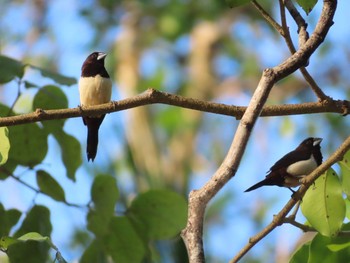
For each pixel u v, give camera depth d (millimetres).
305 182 7121
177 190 17531
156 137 17469
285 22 7422
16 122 7281
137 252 8750
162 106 19391
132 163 16312
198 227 5473
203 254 5387
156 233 8742
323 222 7395
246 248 7109
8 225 8648
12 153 9016
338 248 7430
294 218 7395
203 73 21844
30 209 8742
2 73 8883
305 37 7414
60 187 8844
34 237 6473
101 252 8703
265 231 7133
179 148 18938
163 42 21891
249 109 5988
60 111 7340
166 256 11625
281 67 6375
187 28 21672
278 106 7715
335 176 7480
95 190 8750
